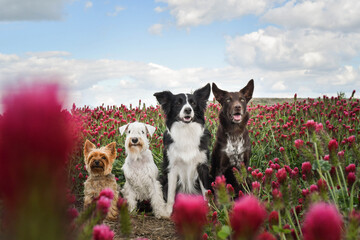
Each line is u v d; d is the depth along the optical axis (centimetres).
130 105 959
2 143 26
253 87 599
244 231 48
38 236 27
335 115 746
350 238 95
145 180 516
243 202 50
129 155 518
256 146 696
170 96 565
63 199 29
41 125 26
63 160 28
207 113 878
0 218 27
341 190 214
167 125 566
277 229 148
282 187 184
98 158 454
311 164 234
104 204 99
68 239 30
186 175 549
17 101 25
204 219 49
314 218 44
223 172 568
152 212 527
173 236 402
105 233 89
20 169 26
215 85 590
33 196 27
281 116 897
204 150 548
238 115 538
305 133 588
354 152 265
